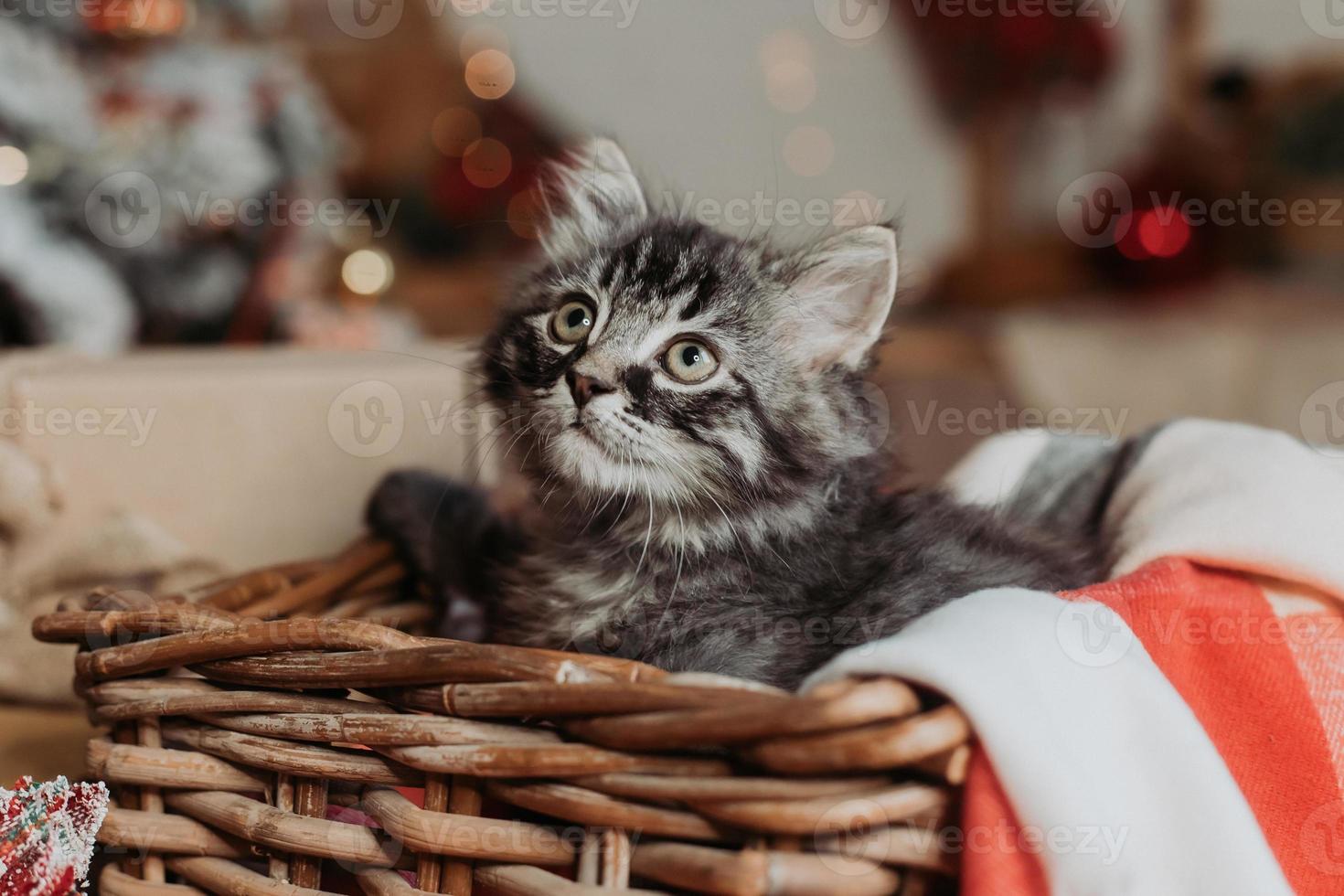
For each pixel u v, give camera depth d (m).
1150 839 0.37
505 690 0.38
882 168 1.03
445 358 0.55
